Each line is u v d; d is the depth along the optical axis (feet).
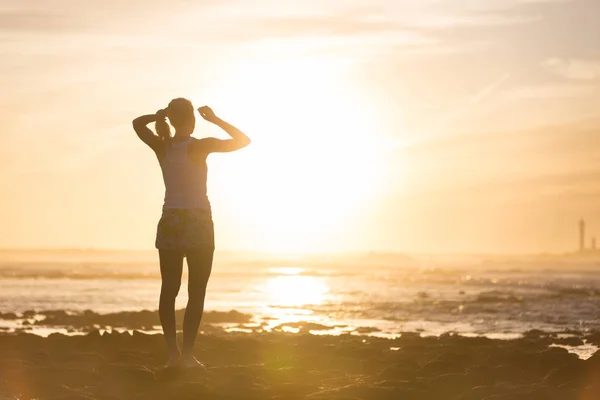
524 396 30.25
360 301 114.93
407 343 52.85
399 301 114.32
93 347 46.06
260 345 48.16
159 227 32.07
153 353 41.11
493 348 48.49
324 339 54.95
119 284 165.07
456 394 31.55
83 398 28.94
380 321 80.38
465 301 112.88
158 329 66.28
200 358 41.63
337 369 37.91
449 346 49.96
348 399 29.30
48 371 34.12
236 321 77.87
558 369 36.32
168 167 32.04
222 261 600.80
